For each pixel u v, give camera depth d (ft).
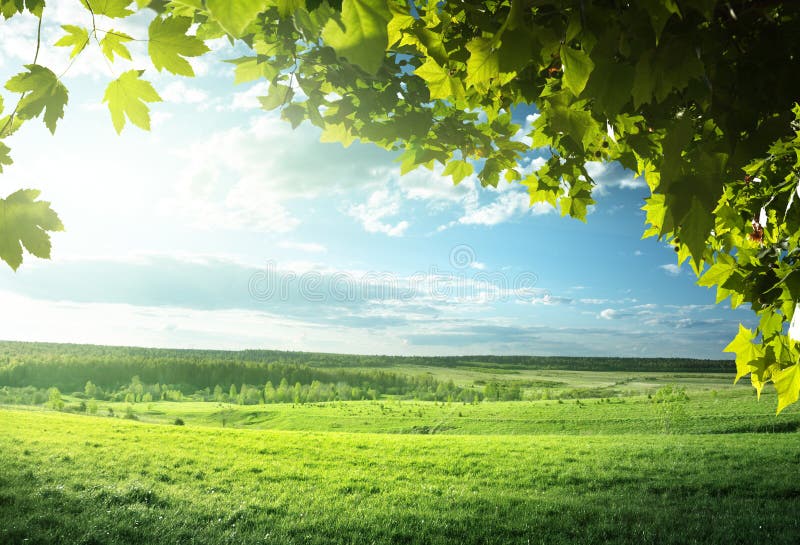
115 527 53.01
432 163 12.17
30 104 3.94
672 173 4.38
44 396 390.01
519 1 3.86
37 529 50.39
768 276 7.95
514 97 9.65
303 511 63.10
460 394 466.70
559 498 70.08
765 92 4.84
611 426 190.19
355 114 10.84
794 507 59.98
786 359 8.13
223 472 83.97
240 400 447.01
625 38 4.31
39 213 3.60
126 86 3.89
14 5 4.58
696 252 4.28
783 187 8.04
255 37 9.43
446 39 6.48
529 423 216.74
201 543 51.19
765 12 4.77
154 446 100.94
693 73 4.39
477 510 63.82
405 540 53.52
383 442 121.08
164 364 514.68
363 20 2.40
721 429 160.25
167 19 3.67
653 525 55.01
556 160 11.23
